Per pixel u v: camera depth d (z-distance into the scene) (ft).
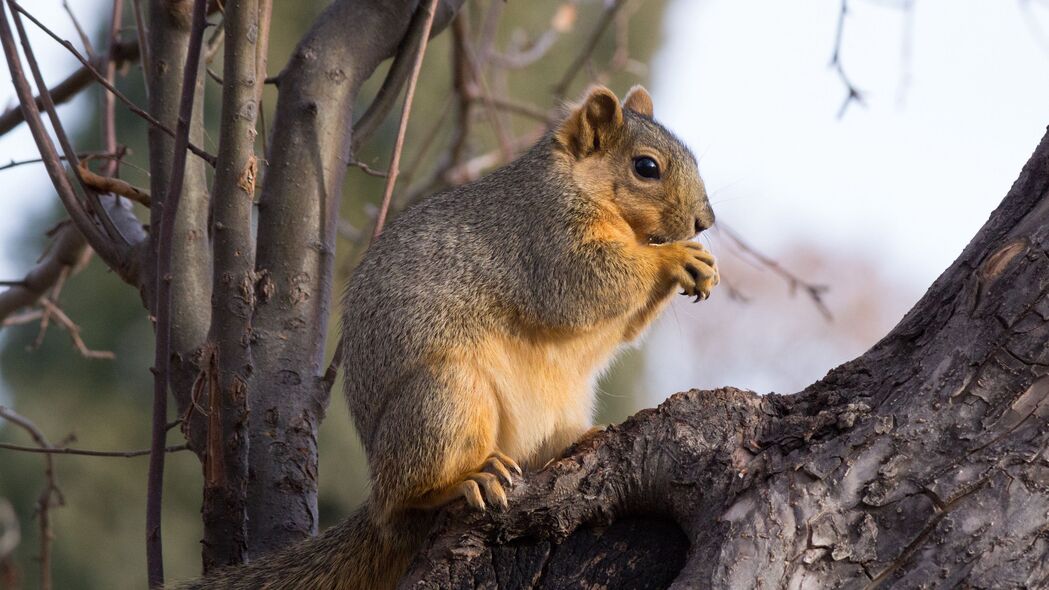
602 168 32.96
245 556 28.89
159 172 31.86
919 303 24.07
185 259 32.12
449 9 35.99
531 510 22.90
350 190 68.23
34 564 67.41
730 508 21.03
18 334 71.41
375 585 27.81
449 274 30.04
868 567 20.07
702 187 33.86
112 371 71.82
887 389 22.43
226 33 27.68
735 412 22.86
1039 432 20.75
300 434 30.42
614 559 22.50
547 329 30.66
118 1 37.63
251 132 28.04
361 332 29.60
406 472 27.35
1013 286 22.02
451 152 50.29
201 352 31.22
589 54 46.93
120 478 70.33
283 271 30.96
